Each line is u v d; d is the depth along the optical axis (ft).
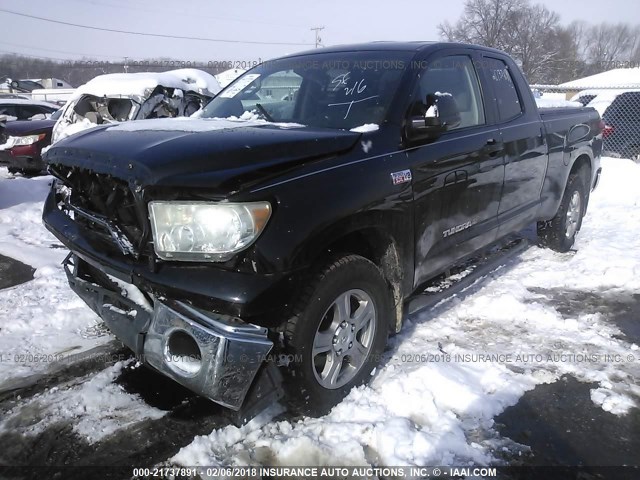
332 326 8.82
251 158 7.86
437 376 10.12
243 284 7.24
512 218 14.11
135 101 25.07
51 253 17.69
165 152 7.86
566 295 14.78
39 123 34.65
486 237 13.08
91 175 8.55
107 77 26.84
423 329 12.37
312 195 8.02
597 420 9.23
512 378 10.38
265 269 7.37
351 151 9.08
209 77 29.66
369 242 9.50
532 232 20.80
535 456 8.33
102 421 9.00
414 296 11.69
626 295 14.76
